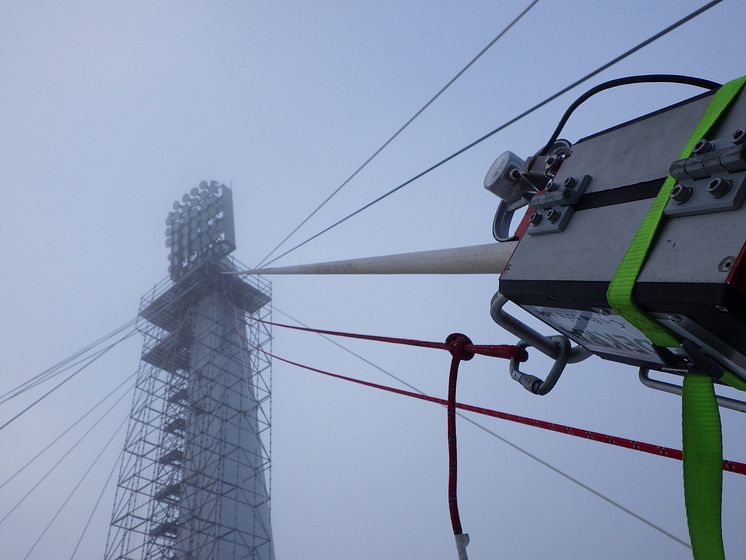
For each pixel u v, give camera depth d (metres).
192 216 68.69
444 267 3.70
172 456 49.84
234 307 58.34
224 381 53.44
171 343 58.19
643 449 2.52
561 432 2.99
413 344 4.75
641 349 2.09
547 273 2.17
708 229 1.68
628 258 1.84
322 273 7.57
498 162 2.85
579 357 2.48
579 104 2.57
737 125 1.82
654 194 1.95
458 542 2.30
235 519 44.62
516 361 2.60
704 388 1.61
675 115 2.08
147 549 45.09
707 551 1.46
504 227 2.94
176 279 64.94
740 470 2.10
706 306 1.58
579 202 2.24
